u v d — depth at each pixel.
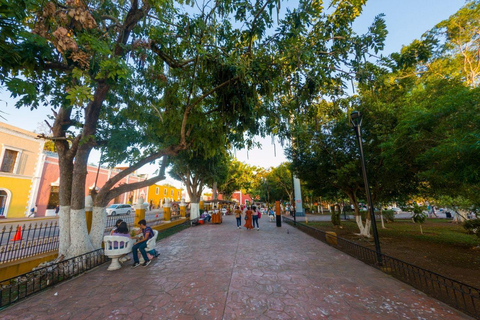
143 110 7.32
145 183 7.07
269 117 7.25
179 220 14.93
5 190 18.53
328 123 10.24
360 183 10.02
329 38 5.51
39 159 21.16
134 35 5.49
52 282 4.36
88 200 6.62
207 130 7.82
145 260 5.59
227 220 20.78
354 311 3.20
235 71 5.56
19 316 3.11
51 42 3.24
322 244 8.34
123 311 3.22
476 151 3.60
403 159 6.84
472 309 3.36
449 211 22.56
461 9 11.78
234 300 3.55
